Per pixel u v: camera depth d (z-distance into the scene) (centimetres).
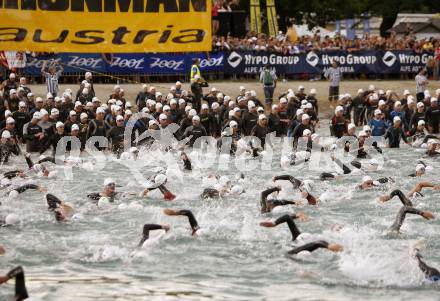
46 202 3119
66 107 4797
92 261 2405
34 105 4878
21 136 4662
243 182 3541
